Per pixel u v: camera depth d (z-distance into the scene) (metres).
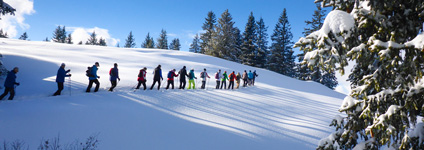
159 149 4.98
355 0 3.16
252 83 19.22
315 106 11.33
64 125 5.54
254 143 5.74
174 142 5.39
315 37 3.03
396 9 2.94
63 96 8.03
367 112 3.13
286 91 16.86
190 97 10.43
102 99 8.26
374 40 2.69
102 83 11.58
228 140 5.78
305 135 6.54
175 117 7.18
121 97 8.90
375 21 2.85
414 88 2.83
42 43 30.61
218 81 14.84
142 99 8.99
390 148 3.12
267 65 50.75
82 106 7.09
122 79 13.17
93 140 4.97
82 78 12.34
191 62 25.69
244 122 7.35
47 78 11.78
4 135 4.66
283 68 50.72
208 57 32.53
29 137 4.74
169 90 11.65
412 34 2.89
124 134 5.49
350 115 3.54
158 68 11.43
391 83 3.00
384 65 2.80
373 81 3.07
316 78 41.22
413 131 3.03
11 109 6.09
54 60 17.41
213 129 6.44
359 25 2.82
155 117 6.95
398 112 2.95
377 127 2.96
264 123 7.43
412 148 2.94
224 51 48.47
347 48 2.86
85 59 20.91
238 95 12.59
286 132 6.70
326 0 3.65
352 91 3.34
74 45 31.91
